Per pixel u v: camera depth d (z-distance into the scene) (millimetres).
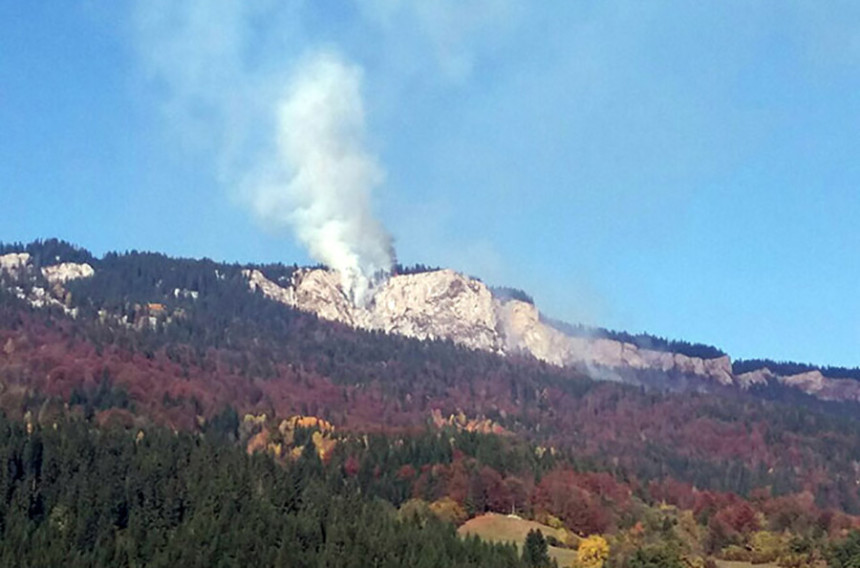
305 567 189750
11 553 181375
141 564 187375
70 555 185625
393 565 190375
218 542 192125
